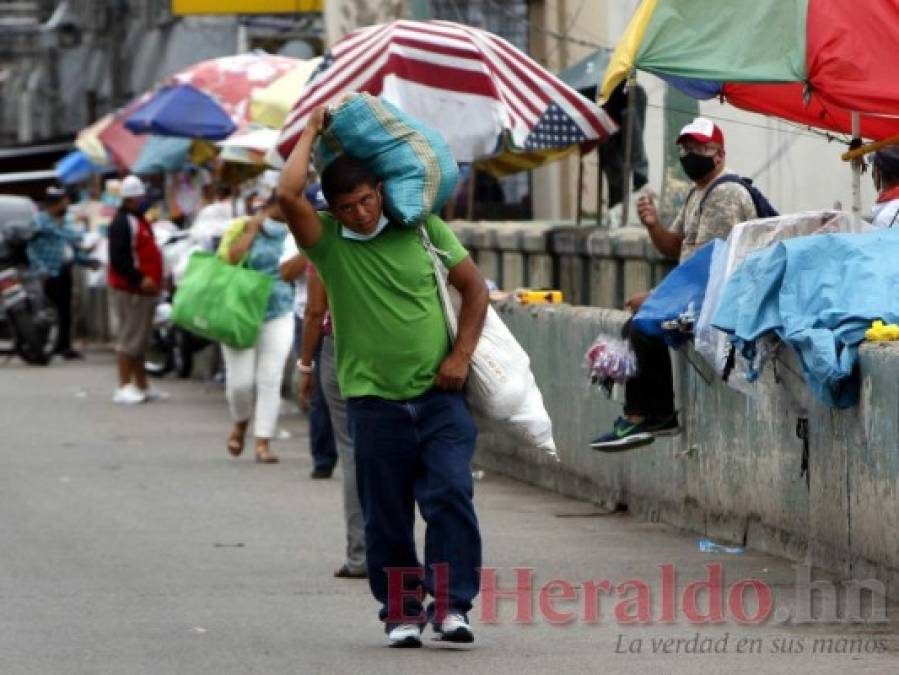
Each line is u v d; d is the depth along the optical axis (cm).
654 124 4388
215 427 4306
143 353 4931
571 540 2588
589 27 5069
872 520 2097
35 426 4334
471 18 5244
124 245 4853
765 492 2405
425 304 1839
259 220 3494
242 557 2489
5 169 8500
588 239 3391
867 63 2341
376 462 1867
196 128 5128
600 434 2908
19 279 6184
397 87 3303
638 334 2570
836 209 2739
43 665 1820
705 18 2422
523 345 3247
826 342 2103
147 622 2042
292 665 1816
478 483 3256
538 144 3441
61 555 2512
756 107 2814
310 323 2427
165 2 8288
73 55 9900
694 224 2673
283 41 6309
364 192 1803
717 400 2533
